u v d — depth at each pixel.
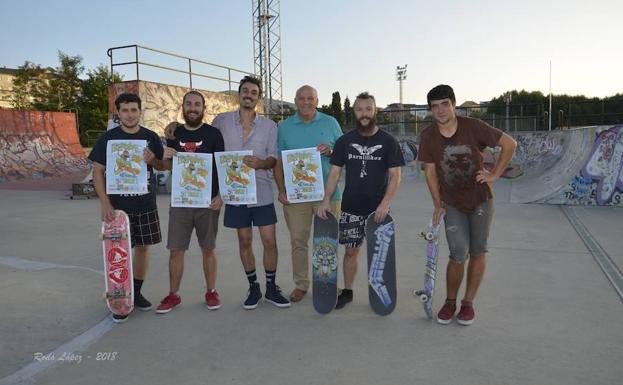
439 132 3.36
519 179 14.56
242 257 3.87
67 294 4.05
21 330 3.27
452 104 3.19
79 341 3.17
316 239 3.72
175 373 2.74
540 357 2.85
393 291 3.61
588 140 9.50
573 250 5.52
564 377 2.60
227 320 3.56
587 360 2.79
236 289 4.33
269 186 3.90
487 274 4.61
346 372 2.71
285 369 2.77
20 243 6.34
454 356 2.89
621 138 8.82
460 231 3.34
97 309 3.76
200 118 3.69
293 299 3.98
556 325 3.33
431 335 3.22
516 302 3.81
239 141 3.82
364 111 3.57
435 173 3.44
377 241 3.61
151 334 3.30
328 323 3.48
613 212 8.22
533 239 6.16
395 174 3.64
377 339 3.17
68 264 5.20
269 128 3.91
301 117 3.97
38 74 46.59
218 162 3.73
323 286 3.70
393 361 2.84
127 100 3.58
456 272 3.39
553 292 4.04
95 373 2.75
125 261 3.48
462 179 3.28
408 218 8.15
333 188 3.78
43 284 4.29
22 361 2.86
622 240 5.99
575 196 9.26
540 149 14.81
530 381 2.57
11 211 9.55
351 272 3.90
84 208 9.94
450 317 3.43
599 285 4.21
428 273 3.48
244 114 3.82
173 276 3.78
